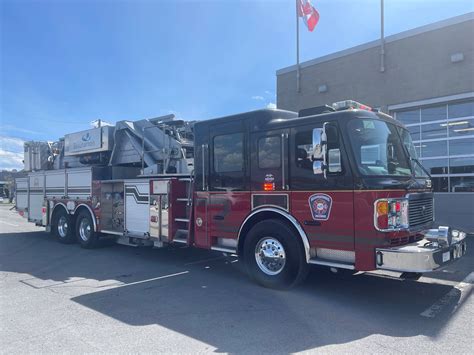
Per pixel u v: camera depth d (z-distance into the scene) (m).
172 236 7.23
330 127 5.06
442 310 4.74
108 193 8.95
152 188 7.64
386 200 4.64
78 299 5.34
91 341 3.88
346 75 13.98
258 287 5.86
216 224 6.39
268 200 5.66
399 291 5.57
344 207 4.86
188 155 8.78
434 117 12.21
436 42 11.83
